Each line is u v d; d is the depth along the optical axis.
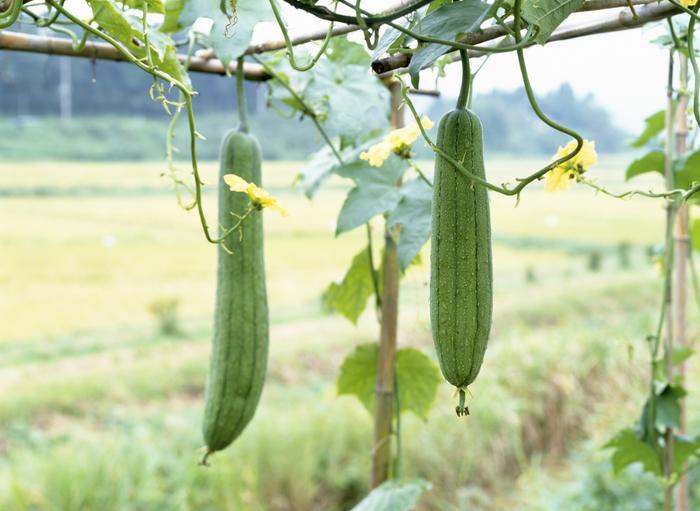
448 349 1.43
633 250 33.94
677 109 2.33
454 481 7.16
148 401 10.67
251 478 6.46
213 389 1.88
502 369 8.64
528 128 78.81
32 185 48.78
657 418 2.34
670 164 2.30
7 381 11.54
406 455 7.08
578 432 8.46
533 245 34.91
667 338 2.35
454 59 1.87
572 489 5.88
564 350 9.23
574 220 44.22
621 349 9.26
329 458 7.15
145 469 6.48
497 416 7.76
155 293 21.61
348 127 2.17
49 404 10.11
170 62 1.76
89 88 65.88
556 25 1.39
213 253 29.12
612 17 1.65
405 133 1.91
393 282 2.23
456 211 1.44
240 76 1.95
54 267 24.97
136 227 35.00
